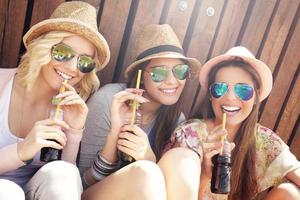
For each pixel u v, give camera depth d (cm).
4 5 248
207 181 220
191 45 283
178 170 190
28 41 209
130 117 209
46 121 185
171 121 242
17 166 181
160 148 241
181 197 185
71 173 171
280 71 304
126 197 177
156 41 229
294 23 299
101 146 229
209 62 229
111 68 273
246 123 229
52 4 254
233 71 221
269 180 232
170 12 271
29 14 268
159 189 176
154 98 231
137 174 177
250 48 294
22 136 207
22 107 205
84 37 201
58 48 196
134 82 238
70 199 161
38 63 194
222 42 289
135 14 266
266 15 289
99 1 260
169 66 226
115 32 267
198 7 278
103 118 229
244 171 234
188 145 226
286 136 319
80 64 201
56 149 190
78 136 205
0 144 199
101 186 186
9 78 205
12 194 152
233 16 284
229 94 221
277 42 296
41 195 165
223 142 204
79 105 200
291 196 216
